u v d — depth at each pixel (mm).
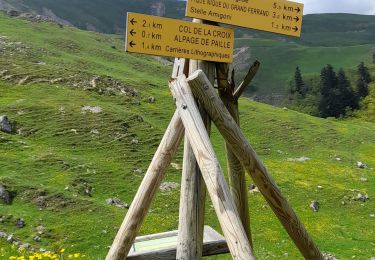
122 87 95625
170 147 8289
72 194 45250
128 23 7953
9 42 116562
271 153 79625
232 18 8492
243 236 7074
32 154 54938
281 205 8547
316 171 69000
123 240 8219
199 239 8414
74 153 60188
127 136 67688
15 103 72250
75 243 35875
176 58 9148
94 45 146750
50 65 100250
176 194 50719
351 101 192000
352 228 49688
